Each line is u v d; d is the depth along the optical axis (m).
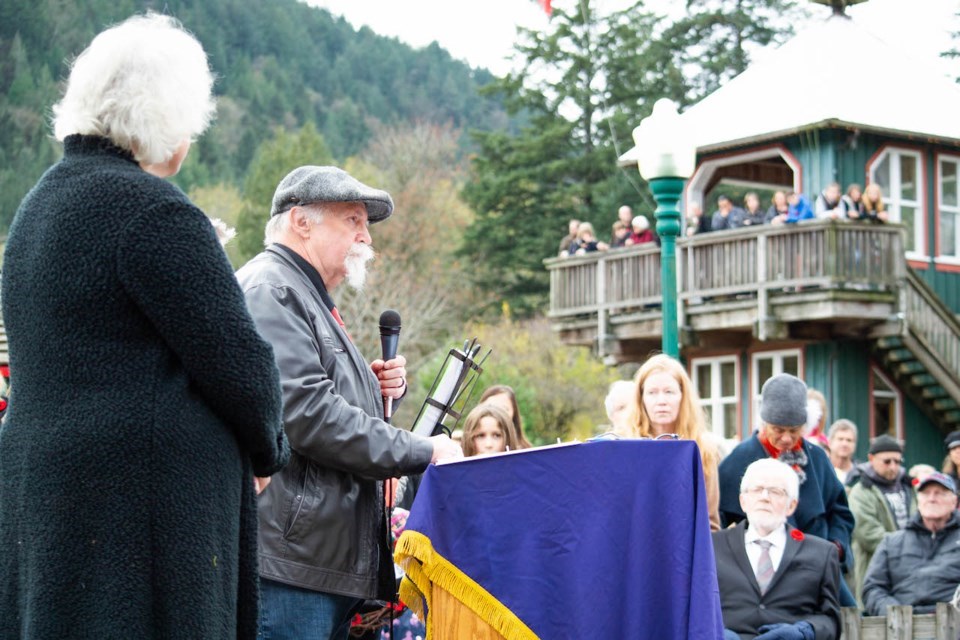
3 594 3.14
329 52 75.62
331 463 4.09
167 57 3.27
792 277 22.11
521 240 46.16
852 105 24.06
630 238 24.89
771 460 6.71
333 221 4.43
